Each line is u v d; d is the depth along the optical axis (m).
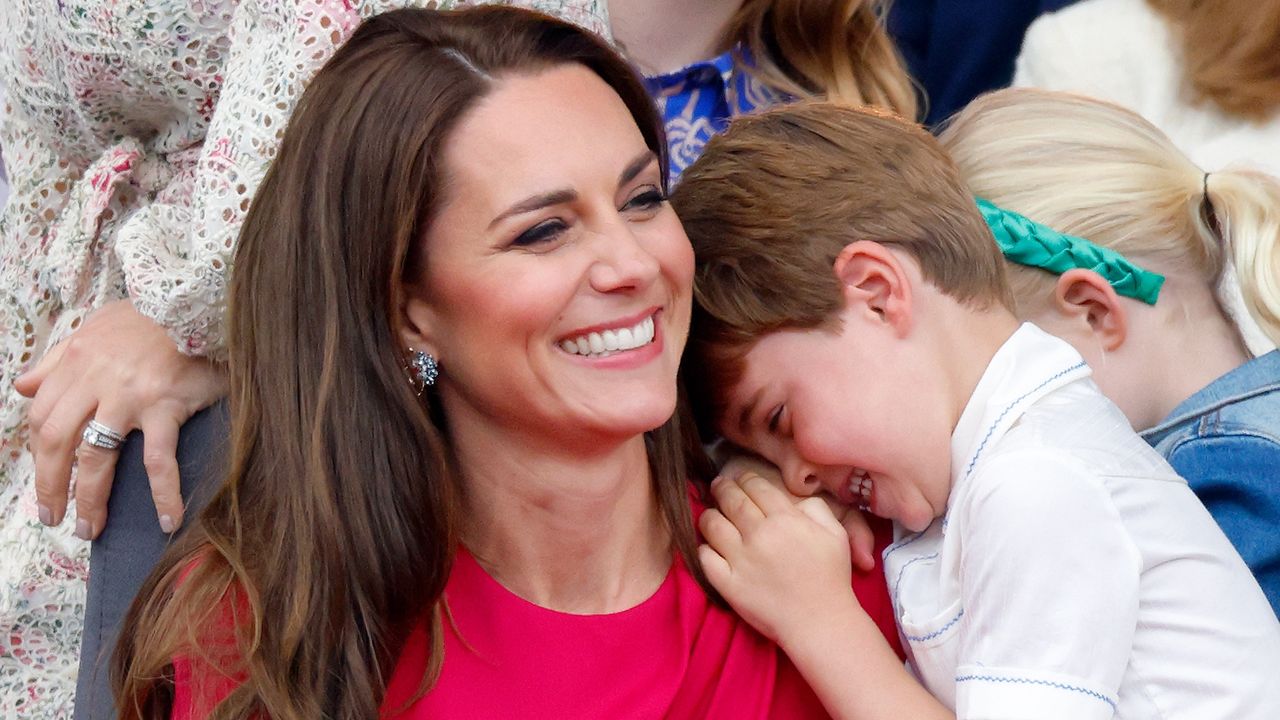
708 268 7.03
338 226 6.21
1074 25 10.46
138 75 8.00
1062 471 6.17
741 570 6.46
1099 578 5.99
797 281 6.76
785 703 6.53
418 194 5.96
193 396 7.65
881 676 6.15
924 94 10.55
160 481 7.50
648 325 6.08
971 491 6.36
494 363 6.02
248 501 6.75
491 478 6.44
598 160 5.93
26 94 8.52
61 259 8.40
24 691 8.43
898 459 6.66
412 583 6.30
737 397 7.04
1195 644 6.23
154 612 6.74
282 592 6.35
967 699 5.98
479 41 6.08
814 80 8.98
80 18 7.87
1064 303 7.53
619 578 6.59
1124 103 10.23
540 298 5.81
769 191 6.96
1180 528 6.32
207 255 7.34
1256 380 7.54
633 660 6.37
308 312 6.40
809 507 6.62
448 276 5.99
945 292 6.80
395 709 6.22
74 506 8.35
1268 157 9.71
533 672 6.28
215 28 7.89
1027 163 8.02
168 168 8.50
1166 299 7.77
